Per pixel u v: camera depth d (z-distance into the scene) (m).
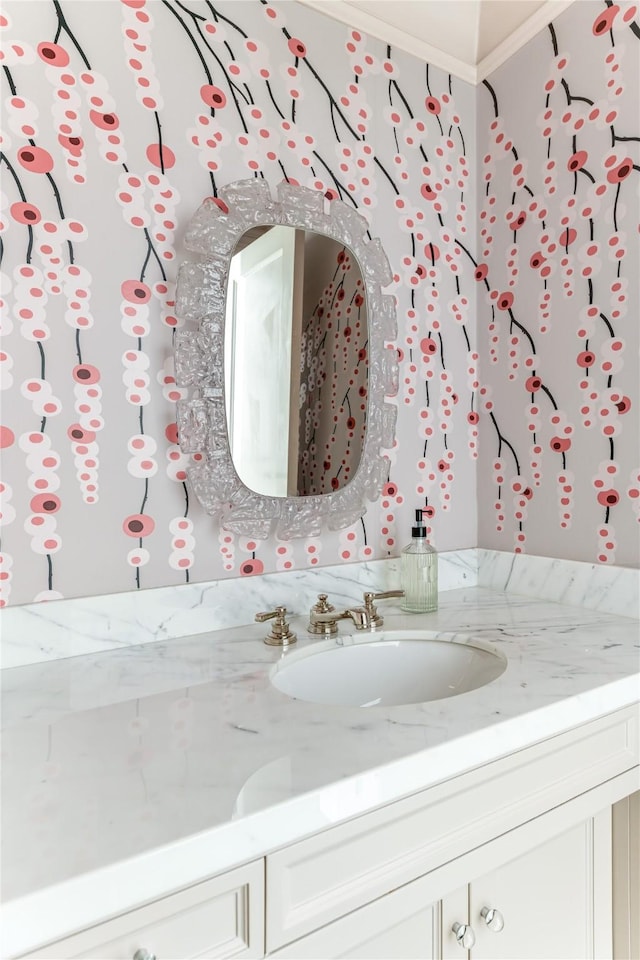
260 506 1.13
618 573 1.18
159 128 1.06
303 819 0.53
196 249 1.06
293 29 1.23
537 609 1.24
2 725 0.69
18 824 0.49
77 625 0.97
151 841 0.47
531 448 1.38
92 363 0.99
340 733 0.66
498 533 1.46
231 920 0.51
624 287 1.18
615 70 1.19
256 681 0.84
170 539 1.07
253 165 1.17
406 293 1.39
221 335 1.08
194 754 0.61
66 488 0.97
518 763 0.71
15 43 0.94
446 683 1.04
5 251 0.92
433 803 0.64
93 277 0.99
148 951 0.47
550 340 1.33
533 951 0.79
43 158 0.95
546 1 1.31
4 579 0.92
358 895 0.58
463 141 1.51
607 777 0.82
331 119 1.28
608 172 1.21
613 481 1.20
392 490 1.37
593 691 0.79
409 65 1.41
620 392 1.19
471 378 1.51
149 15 1.06
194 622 1.08
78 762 0.60
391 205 1.37
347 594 1.27
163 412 1.06
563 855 0.83
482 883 0.73
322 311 1.21
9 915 0.40
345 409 1.24
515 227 1.42
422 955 0.67
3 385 0.92
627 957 0.90
